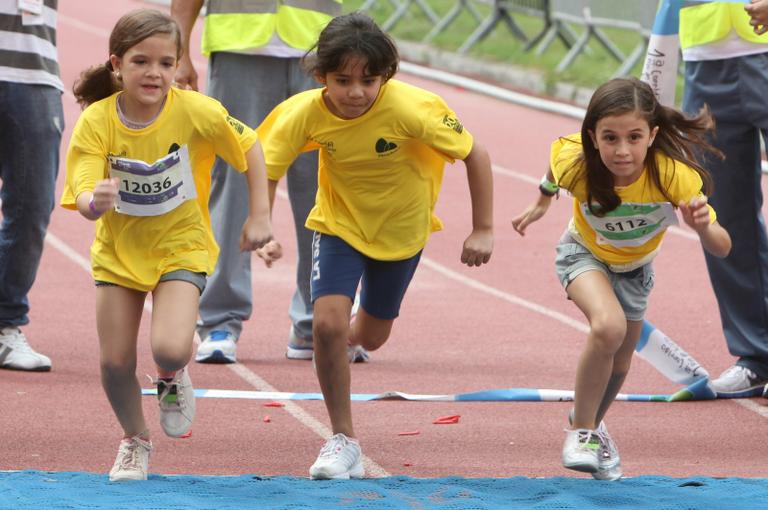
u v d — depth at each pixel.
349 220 17.39
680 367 21.64
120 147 15.83
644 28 55.66
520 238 36.06
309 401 21.44
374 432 19.80
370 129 16.81
